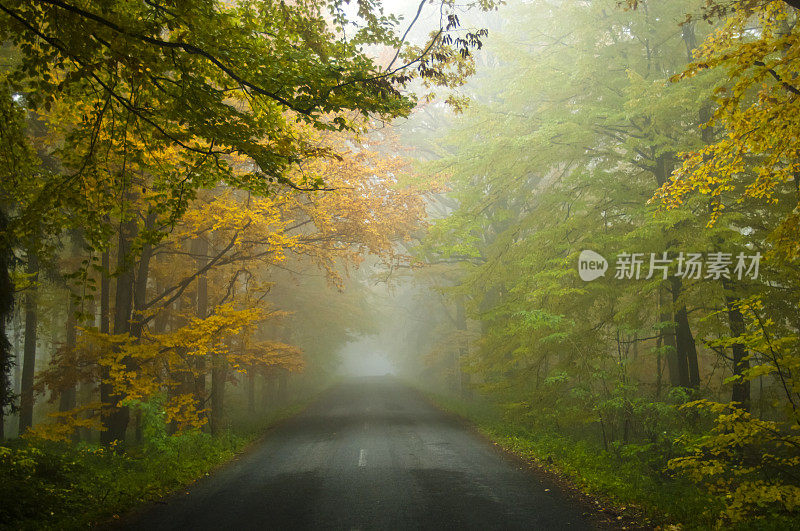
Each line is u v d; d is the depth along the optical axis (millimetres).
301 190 6594
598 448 10625
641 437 11867
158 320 17578
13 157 6582
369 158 16172
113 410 10812
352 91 5613
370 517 6270
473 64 6242
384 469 9180
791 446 6102
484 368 14242
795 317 8930
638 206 11406
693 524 5766
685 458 6660
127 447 11359
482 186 13836
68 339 18234
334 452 11086
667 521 5969
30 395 15242
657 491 7469
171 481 8258
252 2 5707
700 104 9016
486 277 13938
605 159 12570
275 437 13812
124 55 4855
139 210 11688
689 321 11672
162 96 5824
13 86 5777
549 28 14727
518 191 14258
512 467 9328
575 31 12414
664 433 9094
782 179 6113
